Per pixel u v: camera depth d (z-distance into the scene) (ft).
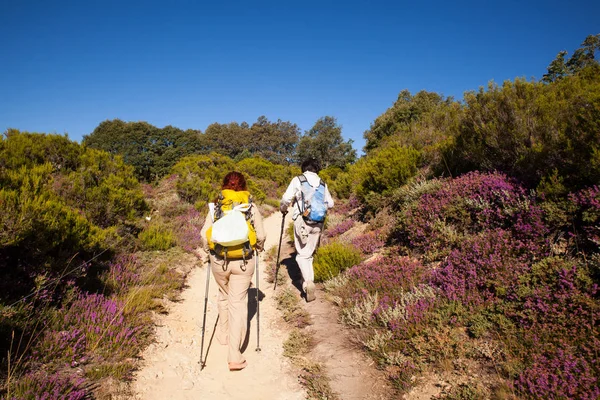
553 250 12.68
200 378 11.79
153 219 32.19
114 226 23.59
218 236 11.39
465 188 18.69
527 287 11.52
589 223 12.44
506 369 9.32
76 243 16.52
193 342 14.30
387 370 11.13
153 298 17.29
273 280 22.30
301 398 10.74
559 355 8.96
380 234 23.31
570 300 10.39
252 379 11.86
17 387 8.71
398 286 15.64
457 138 24.17
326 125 229.25
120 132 199.21
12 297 12.40
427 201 19.98
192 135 222.89
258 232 12.41
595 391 7.68
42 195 15.62
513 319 11.05
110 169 29.48
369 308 14.42
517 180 17.19
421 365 10.55
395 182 27.84
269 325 16.17
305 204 16.67
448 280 13.99
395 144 41.19
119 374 10.51
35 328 10.84
